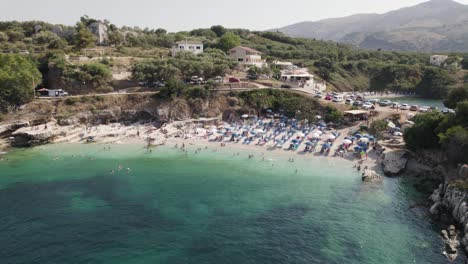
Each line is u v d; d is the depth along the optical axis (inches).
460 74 7657.5
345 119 3949.3
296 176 2726.4
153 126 4030.5
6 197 2306.8
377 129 3516.2
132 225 1969.7
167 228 1941.4
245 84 4849.9
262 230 1935.3
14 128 3570.4
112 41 6727.4
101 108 4084.6
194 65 4948.3
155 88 4667.8
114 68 4948.3
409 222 2030.0
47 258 1658.5
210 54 6245.1
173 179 2662.4
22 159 3073.3
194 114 4224.9
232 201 2295.8
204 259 1663.4
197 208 2188.7
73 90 4424.2
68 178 2657.5
